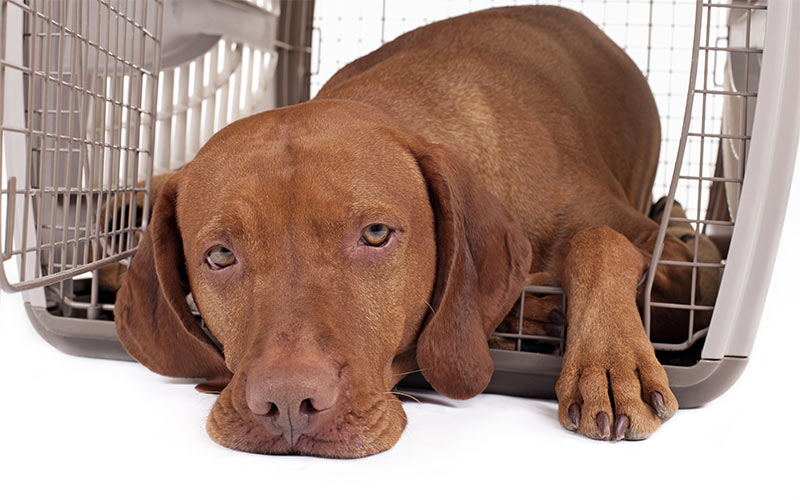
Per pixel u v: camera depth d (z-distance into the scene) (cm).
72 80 70
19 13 77
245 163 65
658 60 124
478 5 125
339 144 65
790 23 68
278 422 59
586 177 84
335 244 63
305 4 138
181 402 70
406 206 66
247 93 133
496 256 71
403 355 69
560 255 80
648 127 103
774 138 68
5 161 80
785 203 69
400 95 79
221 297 64
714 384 72
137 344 72
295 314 60
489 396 74
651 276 71
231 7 118
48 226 78
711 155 113
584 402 65
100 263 75
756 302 71
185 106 123
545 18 97
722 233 103
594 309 69
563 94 88
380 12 131
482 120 80
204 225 64
